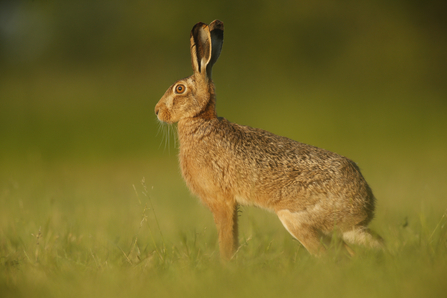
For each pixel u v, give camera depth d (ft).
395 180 99.14
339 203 41.32
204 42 46.88
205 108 47.42
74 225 55.31
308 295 29.25
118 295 31.48
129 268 38.42
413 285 28.94
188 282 32.45
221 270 35.06
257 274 33.99
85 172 140.97
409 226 48.42
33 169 143.95
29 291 33.47
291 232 42.78
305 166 42.60
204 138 46.29
